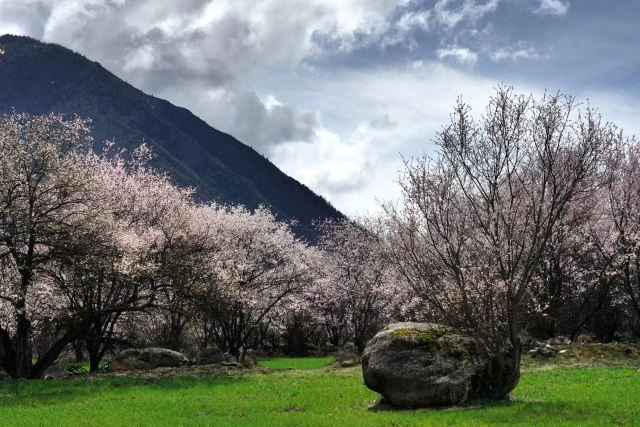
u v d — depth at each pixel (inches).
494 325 766.5
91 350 1476.4
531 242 802.2
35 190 1226.6
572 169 762.2
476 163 780.6
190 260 1343.5
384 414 708.0
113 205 1400.1
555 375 1042.7
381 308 2453.2
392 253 944.9
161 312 1616.6
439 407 735.7
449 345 768.3
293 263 2018.9
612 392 804.6
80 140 1350.9
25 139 1257.4
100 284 1317.7
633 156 1533.0
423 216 836.0
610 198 1482.5
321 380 1078.4
